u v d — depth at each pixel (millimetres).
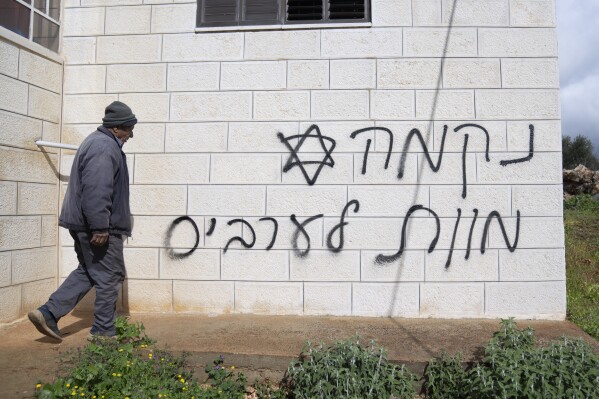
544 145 4684
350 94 4766
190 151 4840
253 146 4801
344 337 4055
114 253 3969
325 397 3229
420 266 4656
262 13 4902
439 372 3553
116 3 4977
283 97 4805
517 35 4734
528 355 3383
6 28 4348
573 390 3080
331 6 4875
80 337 4082
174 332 4176
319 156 4754
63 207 3971
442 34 4758
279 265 4730
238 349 3758
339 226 4711
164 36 4922
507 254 4637
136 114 4898
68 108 4973
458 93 4727
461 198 4676
